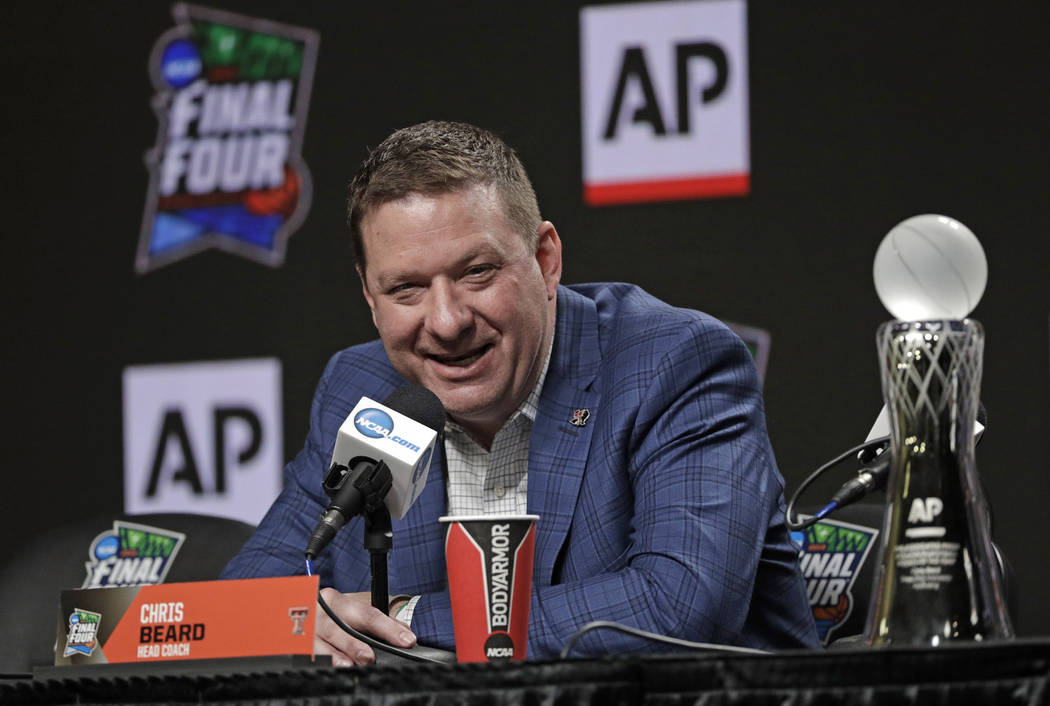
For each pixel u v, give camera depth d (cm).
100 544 683
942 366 316
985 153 965
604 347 561
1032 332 937
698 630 442
